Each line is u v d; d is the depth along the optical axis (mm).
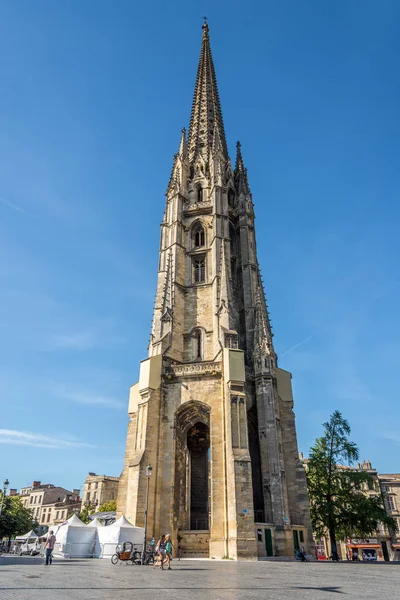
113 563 30906
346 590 13602
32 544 66062
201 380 46312
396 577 19797
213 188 61781
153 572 21844
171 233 60281
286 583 15930
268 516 42719
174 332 52031
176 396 46344
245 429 41875
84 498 129000
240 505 37969
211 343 51500
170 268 56500
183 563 31453
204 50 90938
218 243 57188
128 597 11414
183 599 10992
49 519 136375
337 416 57531
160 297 56562
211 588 14016
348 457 55125
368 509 50812
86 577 18188
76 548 40375
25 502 148000
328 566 29594
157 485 42125
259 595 12016
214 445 42750
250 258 61219
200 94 82250
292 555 40875
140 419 45094
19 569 22688
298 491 47344
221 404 44562
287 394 52844
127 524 38500
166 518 40906
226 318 49875
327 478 54281
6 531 80688
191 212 62625
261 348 50906
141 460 41812
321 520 53750
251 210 66250
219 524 39156
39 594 11875
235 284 60875
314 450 56656
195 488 52125
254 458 47906
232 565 29188
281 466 44938
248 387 49656
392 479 98875
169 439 44438
